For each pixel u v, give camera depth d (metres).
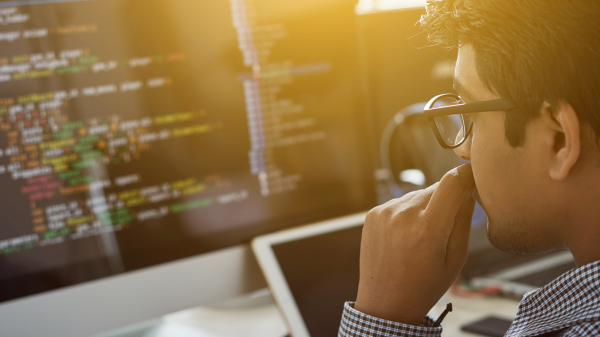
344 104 0.85
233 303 0.93
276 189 0.80
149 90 0.72
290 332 0.72
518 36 0.37
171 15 0.72
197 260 0.74
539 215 0.40
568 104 0.36
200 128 0.75
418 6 1.18
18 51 0.65
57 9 0.66
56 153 0.67
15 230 0.65
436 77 1.15
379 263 0.51
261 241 0.77
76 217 0.68
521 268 0.99
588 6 0.35
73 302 0.67
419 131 1.05
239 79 0.77
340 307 0.77
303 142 0.82
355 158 0.86
